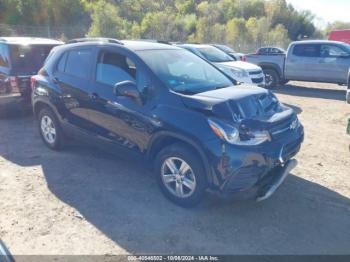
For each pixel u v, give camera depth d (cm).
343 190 445
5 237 341
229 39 4494
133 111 408
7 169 498
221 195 355
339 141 655
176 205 398
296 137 406
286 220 375
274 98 438
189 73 441
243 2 7100
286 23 7238
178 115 370
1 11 3497
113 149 455
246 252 323
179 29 4509
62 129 537
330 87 1444
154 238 341
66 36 3114
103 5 3516
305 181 470
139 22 4984
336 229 361
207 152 348
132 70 425
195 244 333
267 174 370
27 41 762
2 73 727
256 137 353
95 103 457
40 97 549
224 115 351
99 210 390
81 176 474
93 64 472
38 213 383
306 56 1305
